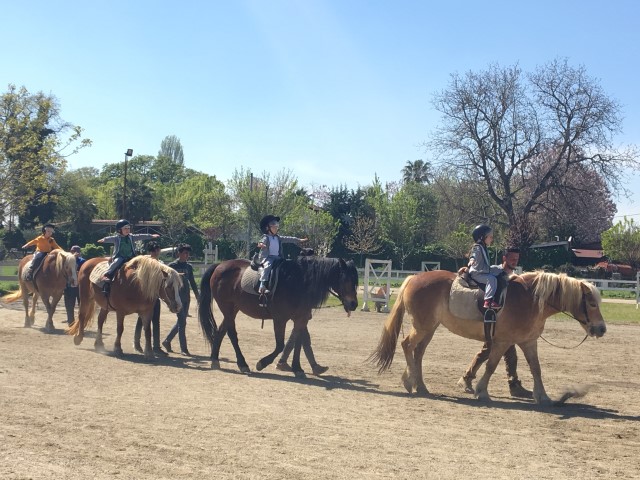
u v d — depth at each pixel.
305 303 11.22
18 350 13.16
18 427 7.21
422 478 5.89
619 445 7.39
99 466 5.95
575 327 21.30
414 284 10.62
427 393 10.30
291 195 58.34
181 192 84.81
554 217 47.88
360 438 7.21
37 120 29.34
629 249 52.81
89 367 11.49
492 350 10.02
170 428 7.36
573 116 45.16
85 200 66.56
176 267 14.07
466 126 46.56
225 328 12.18
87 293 13.88
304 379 11.26
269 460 6.26
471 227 49.81
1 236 58.72
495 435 7.66
